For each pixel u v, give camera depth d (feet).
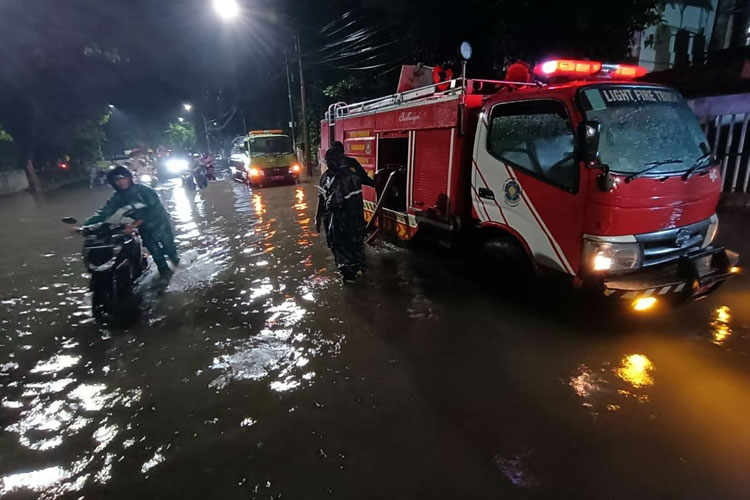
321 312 15.43
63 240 29.19
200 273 20.22
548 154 12.63
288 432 9.46
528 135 13.20
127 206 18.35
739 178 26.48
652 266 11.94
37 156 85.71
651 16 34.04
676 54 47.16
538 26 35.17
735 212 25.00
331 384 11.16
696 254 12.40
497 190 14.44
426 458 8.57
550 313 14.46
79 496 8.05
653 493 7.58
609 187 11.11
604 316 14.01
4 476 8.59
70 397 11.11
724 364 11.25
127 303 17.01
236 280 19.11
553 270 12.99
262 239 26.12
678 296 11.99
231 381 11.50
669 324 13.39
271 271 20.12
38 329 15.06
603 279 11.43
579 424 9.34
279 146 55.93
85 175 105.91
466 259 17.53
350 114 24.95
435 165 17.24
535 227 13.30
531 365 11.61
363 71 65.10
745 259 18.03
